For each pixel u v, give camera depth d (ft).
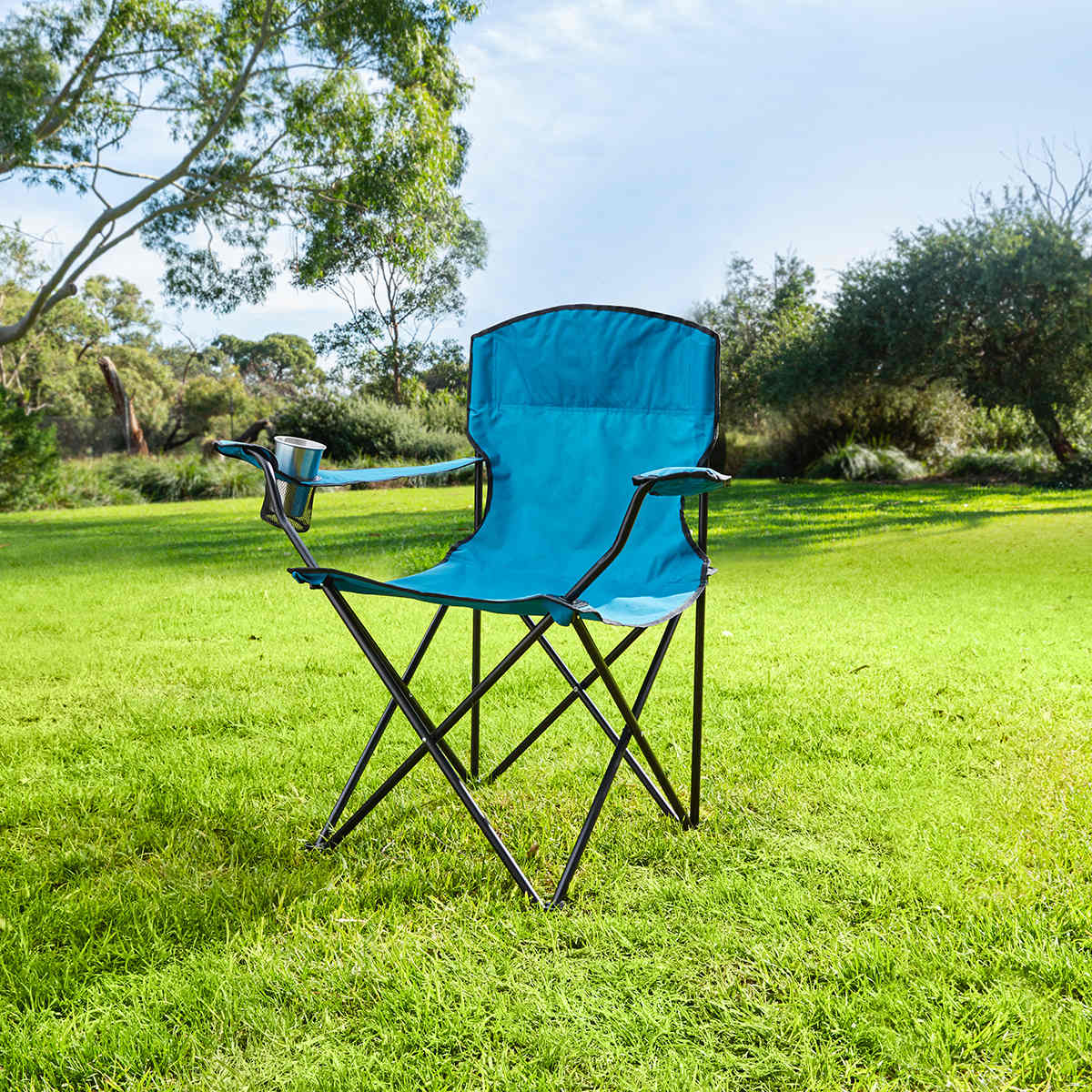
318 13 42.11
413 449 58.39
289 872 5.49
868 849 5.68
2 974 4.41
